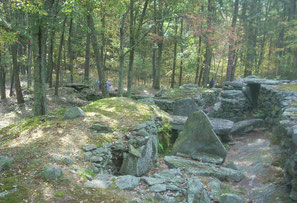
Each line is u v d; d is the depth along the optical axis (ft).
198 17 48.52
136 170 18.28
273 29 78.38
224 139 32.19
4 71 54.03
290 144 18.42
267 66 84.38
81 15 31.81
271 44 91.20
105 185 13.53
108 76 88.43
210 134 22.36
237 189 17.16
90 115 24.82
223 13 83.30
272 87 39.52
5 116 39.86
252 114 43.91
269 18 81.15
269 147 26.30
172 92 47.32
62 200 11.57
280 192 15.90
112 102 30.78
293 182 14.39
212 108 44.06
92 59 90.07
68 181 13.35
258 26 79.56
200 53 65.77
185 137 23.31
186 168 18.13
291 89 35.63
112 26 57.72
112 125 22.58
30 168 14.15
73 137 19.13
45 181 13.01
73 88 61.11
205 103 44.24
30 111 43.75
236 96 44.62
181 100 40.22
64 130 20.31
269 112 36.91
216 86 62.49
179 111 39.93
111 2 37.58
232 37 58.49
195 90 47.98
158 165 22.26
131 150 18.70
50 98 50.65
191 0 42.52
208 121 22.54
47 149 16.65
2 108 46.29
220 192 14.58
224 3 73.61
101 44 64.95
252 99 45.70
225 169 19.30
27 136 19.15
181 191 13.75
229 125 32.42
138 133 21.50
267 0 93.45
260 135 32.83
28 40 45.50
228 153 28.22
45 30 26.03
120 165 19.62
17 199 11.19
